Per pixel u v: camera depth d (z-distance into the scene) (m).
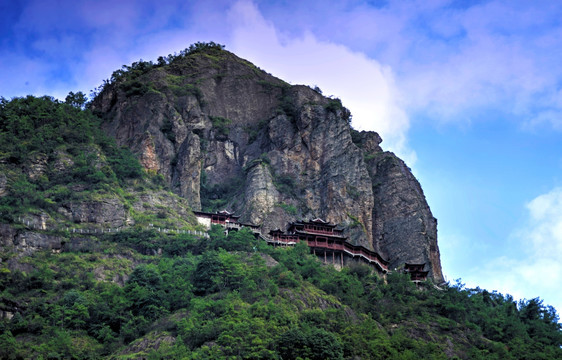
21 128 173.38
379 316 129.88
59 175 159.75
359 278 147.50
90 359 105.62
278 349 103.69
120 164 173.00
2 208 138.75
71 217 148.50
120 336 111.81
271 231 159.38
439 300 142.00
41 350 105.31
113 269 134.12
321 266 148.00
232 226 166.62
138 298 119.81
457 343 127.00
